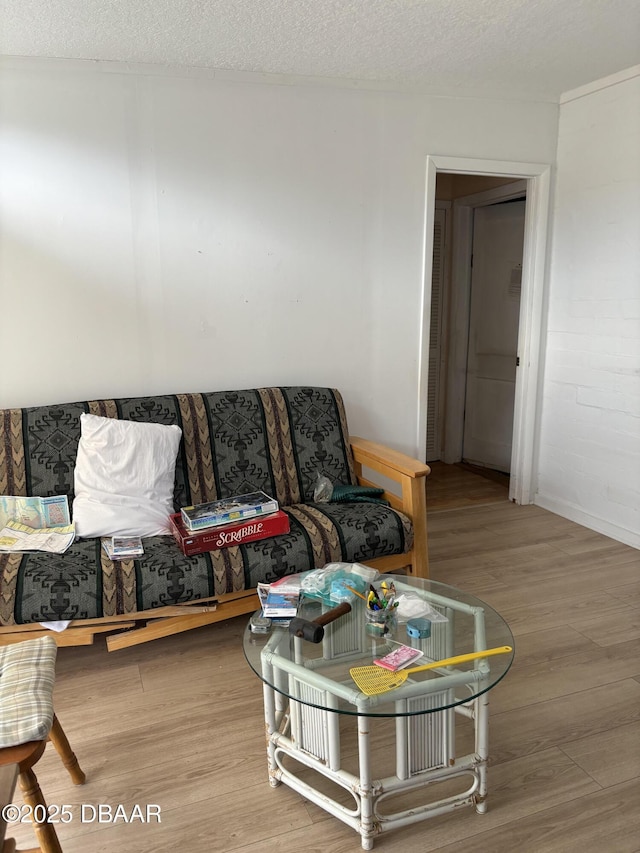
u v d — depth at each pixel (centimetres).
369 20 239
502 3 227
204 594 217
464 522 361
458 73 304
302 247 313
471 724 194
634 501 320
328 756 158
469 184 445
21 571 206
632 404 316
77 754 184
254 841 154
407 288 337
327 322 324
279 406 290
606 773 173
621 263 316
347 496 274
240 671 225
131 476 248
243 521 231
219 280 301
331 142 309
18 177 266
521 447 384
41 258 274
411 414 351
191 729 194
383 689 143
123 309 288
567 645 234
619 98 310
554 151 354
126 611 209
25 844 154
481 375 469
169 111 280
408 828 157
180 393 303
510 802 164
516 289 433
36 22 231
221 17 233
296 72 295
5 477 246
